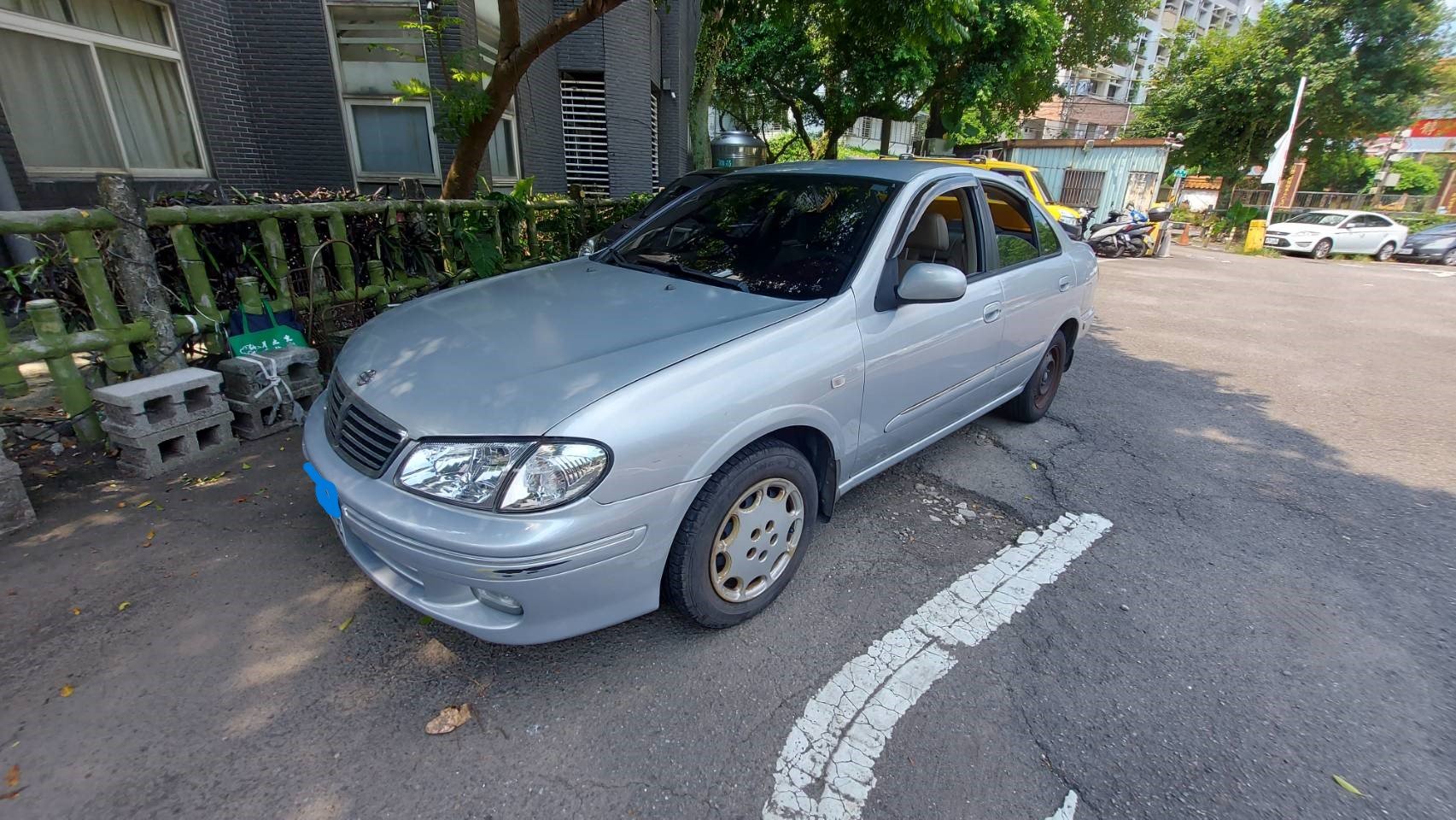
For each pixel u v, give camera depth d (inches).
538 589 77.6
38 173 236.7
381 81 328.5
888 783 76.2
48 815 68.5
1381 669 97.5
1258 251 834.8
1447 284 584.1
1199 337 312.8
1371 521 140.5
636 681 89.3
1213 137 1000.2
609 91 446.6
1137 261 660.7
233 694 84.3
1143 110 1134.4
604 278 122.6
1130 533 131.3
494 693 86.4
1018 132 1317.7
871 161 143.6
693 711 85.1
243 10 304.0
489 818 70.6
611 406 79.0
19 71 229.1
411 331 102.6
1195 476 158.4
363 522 82.8
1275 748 83.0
